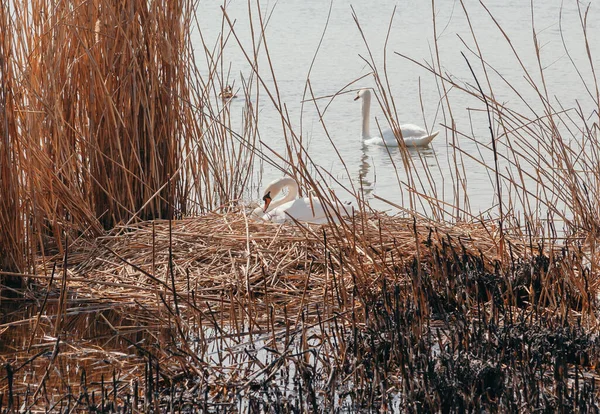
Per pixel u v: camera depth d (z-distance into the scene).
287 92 30.50
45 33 12.17
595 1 61.12
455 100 29.53
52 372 8.24
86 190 13.42
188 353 8.42
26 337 9.24
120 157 13.36
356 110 28.56
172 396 7.29
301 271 11.12
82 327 9.56
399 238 11.76
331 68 35.78
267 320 9.30
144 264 11.43
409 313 9.12
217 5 57.69
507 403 7.15
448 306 10.09
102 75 13.20
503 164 20.48
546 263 10.69
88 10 12.95
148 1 13.96
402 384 7.70
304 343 8.77
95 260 11.63
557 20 51.94
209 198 14.70
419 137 24.16
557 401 7.27
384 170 20.92
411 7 61.00
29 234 11.29
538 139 12.09
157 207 13.55
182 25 14.55
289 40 44.19
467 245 11.65
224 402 7.59
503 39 44.81
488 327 8.85
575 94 29.66
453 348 8.50
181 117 14.00
